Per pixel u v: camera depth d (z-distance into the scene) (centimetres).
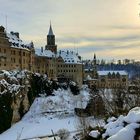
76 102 16650
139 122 1524
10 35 19225
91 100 12712
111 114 3097
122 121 1789
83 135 2275
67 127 13488
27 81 17012
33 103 17350
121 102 5681
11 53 18050
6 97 14200
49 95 18788
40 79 18700
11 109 14512
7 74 15638
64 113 16188
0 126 13375
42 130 13488
